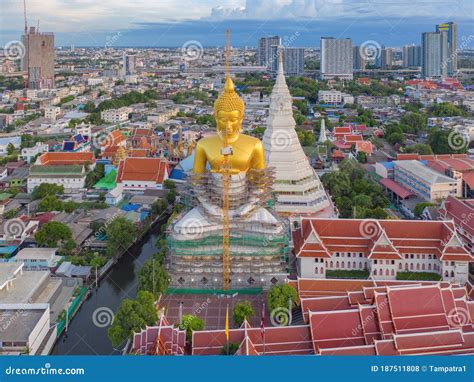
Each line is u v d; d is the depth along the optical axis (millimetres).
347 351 91625
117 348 117562
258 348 98375
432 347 93375
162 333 98688
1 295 125938
